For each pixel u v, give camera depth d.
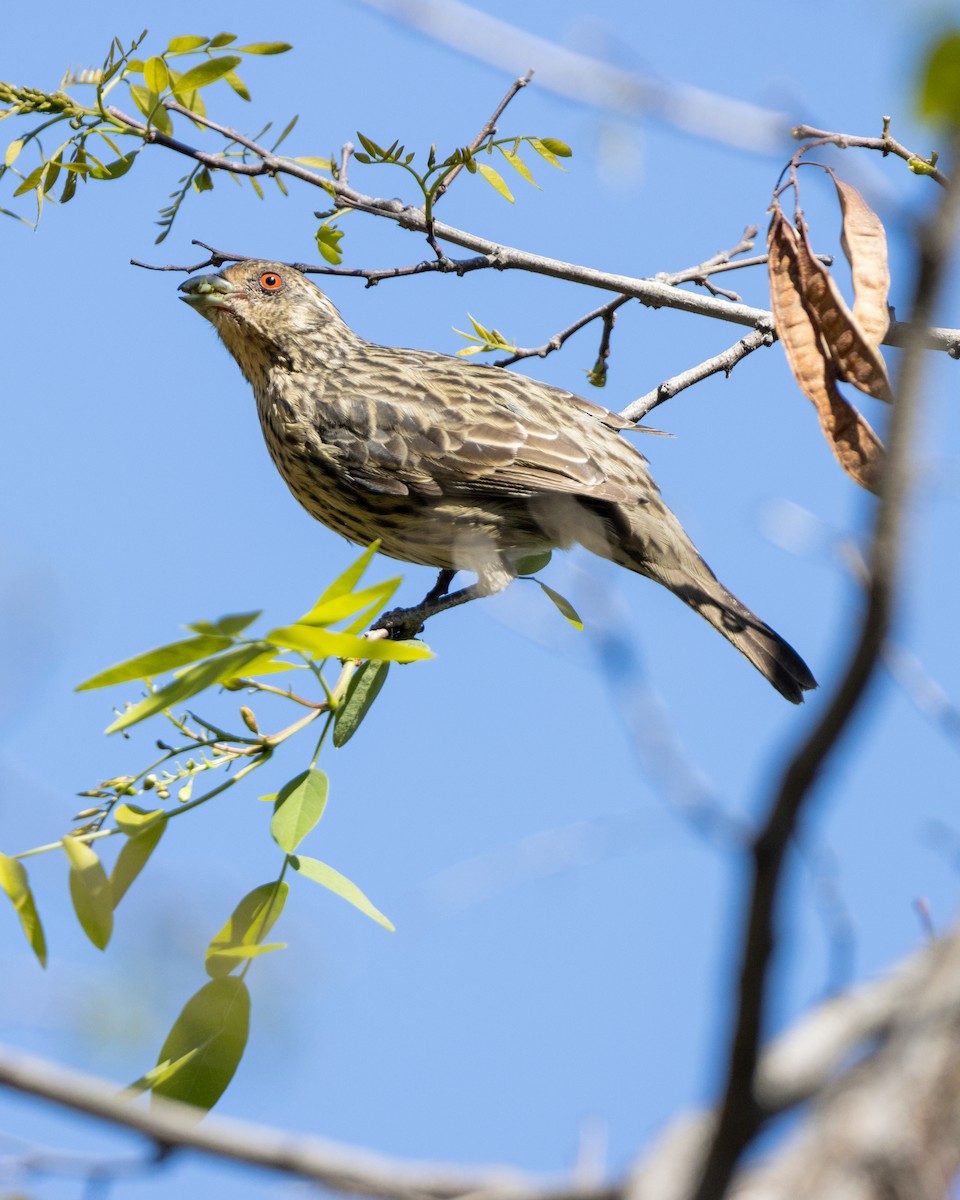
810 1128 3.40
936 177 9.42
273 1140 3.48
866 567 3.12
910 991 3.46
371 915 6.97
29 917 6.83
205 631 6.55
